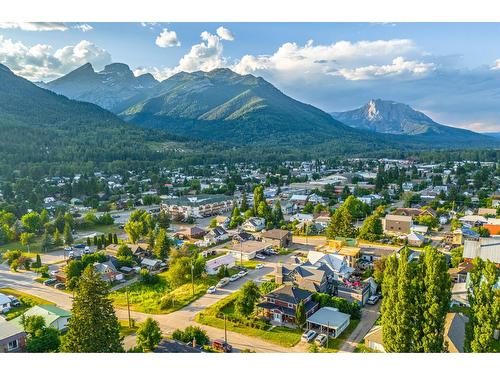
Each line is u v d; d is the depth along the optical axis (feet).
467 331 88.43
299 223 287.07
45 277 196.44
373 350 119.65
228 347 119.65
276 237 238.27
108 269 191.83
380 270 174.40
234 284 179.11
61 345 107.55
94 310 101.45
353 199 312.29
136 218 297.94
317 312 139.74
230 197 375.86
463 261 187.93
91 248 248.73
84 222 304.09
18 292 177.99
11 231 266.57
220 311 148.97
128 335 132.16
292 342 126.62
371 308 152.15
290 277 168.35
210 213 350.23
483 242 195.00
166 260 220.64
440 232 269.23
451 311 140.87
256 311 147.54
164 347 113.19
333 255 186.91
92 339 100.01
